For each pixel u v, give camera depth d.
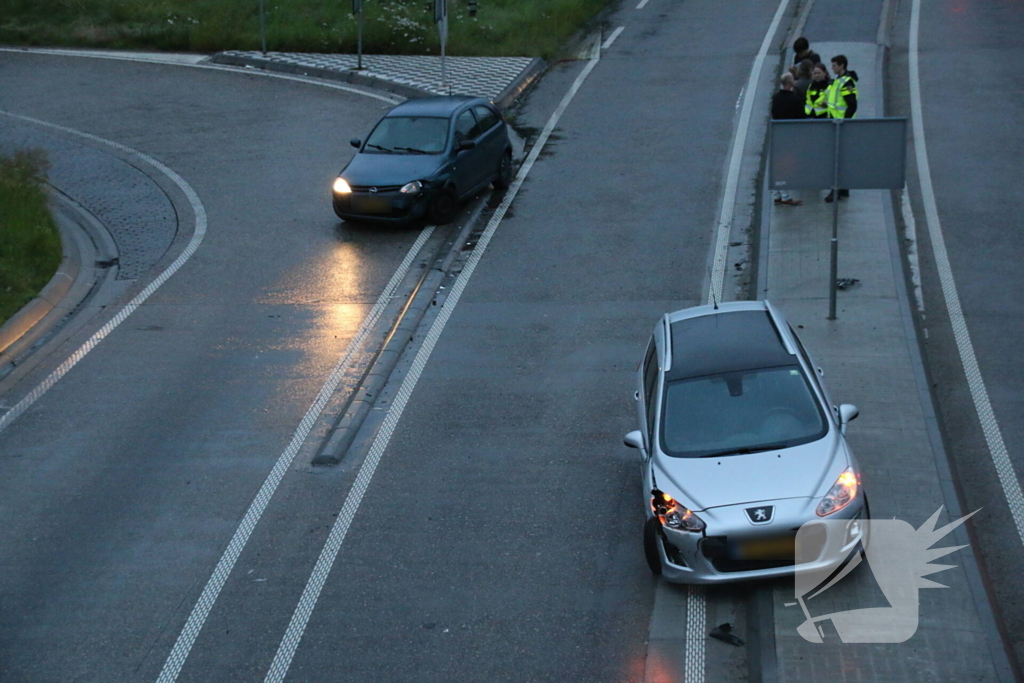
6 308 20.39
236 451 15.38
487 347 18.47
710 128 30.16
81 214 26.20
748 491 11.17
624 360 17.55
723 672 10.32
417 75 37.81
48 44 45.69
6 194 24.19
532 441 15.21
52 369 18.41
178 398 17.08
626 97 34.09
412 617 11.52
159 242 24.34
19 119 34.41
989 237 21.11
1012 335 17.16
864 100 29.94
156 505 14.05
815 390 12.27
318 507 13.88
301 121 33.41
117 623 11.68
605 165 28.02
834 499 11.04
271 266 22.66
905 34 38.69
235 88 37.91
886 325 17.44
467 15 46.06
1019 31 37.53
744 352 12.85
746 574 10.93
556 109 33.53
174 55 43.81
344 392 17.05
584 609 11.48
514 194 26.59
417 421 16.06
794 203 23.67
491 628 11.26
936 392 15.66
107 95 37.25
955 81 32.12
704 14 45.38
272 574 12.47
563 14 45.34
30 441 15.95
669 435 12.11
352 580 12.27
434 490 14.10
